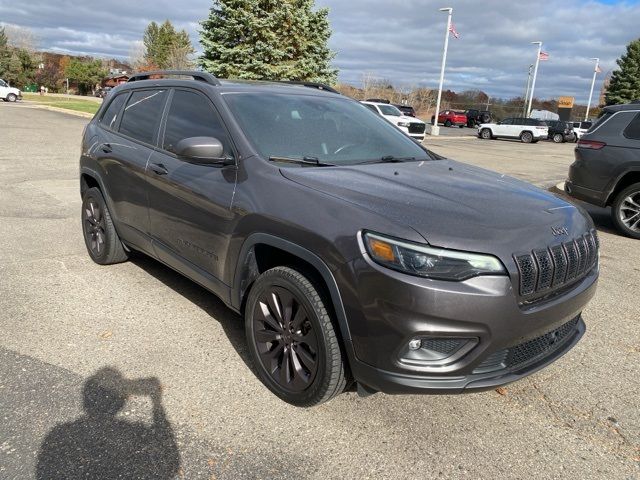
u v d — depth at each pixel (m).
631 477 2.57
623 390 3.32
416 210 2.66
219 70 21.83
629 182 7.48
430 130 38.69
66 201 7.96
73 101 52.41
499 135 35.12
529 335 2.64
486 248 2.49
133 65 81.38
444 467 2.59
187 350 3.57
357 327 2.58
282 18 22.08
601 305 4.71
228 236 3.27
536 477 2.55
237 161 3.35
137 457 2.55
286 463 2.57
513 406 3.11
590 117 63.81
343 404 3.05
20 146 14.47
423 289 2.41
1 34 81.88
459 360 2.53
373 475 2.51
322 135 3.74
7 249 5.54
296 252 2.80
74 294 4.42
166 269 5.09
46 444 2.61
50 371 3.25
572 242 2.87
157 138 4.18
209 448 2.64
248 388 3.17
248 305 3.18
